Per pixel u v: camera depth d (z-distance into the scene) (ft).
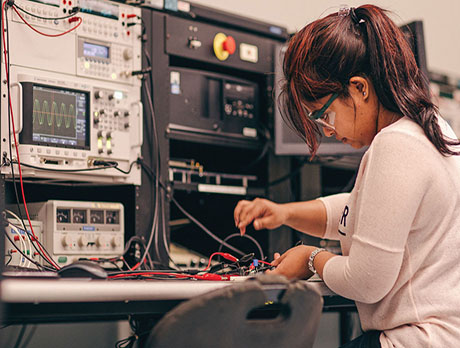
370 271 3.54
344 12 4.13
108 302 3.07
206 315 2.61
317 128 4.28
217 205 7.23
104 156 5.34
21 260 4.79
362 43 3.91
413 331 3.63
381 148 3.62
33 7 4.96
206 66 6.78
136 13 5.81
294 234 7.20
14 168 4.76
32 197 5.56
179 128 6.34
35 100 4.88
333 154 6.95
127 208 5.76
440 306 3.62
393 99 3.83
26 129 4.80
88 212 5.36
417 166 3.53
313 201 5.19
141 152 5.80
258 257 6.97
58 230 5.13
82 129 5.20
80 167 5.14
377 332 3.87
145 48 5.93
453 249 3.68
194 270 4.63
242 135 6.90
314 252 4.18
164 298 3.12
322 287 4.01
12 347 7.07
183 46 6.32
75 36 5.24
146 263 5.68
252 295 2.68
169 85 6.17
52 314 2.83
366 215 3.59
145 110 5.88
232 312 2.64
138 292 2.99
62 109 5.06
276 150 6.93
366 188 3.63
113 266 5.47
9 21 4.81
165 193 5.99
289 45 4.22
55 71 5.08
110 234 5.49
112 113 5.45
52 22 5.08
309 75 4.00
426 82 4.17
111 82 5.50
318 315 3.08
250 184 7.22
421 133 3.69
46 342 7.30
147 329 5.97
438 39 12.86
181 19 6.32
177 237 7.20
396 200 3.49
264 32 7.16
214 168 7.45
